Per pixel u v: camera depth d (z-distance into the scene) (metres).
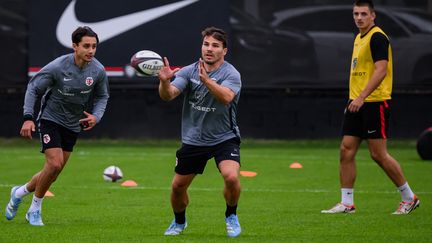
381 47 36.19
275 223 34.31
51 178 32.78
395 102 72.94
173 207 30.62
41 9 71.94
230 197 29.34
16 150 70.62
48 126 32.88
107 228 32.62
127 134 74.81
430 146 63.19
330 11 71.19
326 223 34.34
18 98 74.31
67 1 71.94
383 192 45.78
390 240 30.08
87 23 72.12
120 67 72.38
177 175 29.92
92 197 42.84
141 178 51.94
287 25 71.38
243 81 71.62
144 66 30.02
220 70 29.58
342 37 71.19
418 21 70.88
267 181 50.94
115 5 72.06
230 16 71.44
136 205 39.91
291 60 71.50
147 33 72.06
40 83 32.47
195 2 71.62
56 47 72.00
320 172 55.91
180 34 71.88
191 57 71.88
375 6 71.06
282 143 74.12
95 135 75.25
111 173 49.97
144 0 72.00
